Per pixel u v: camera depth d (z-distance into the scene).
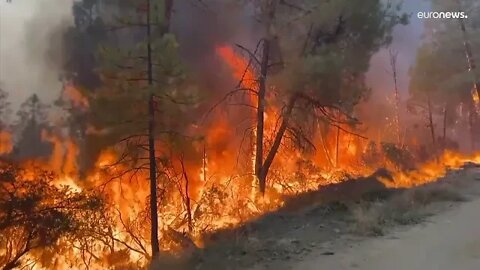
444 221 11.10
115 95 11.06
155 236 10.98
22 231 9.94
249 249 8.87
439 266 7.53
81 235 10.64
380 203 12.59
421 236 9.63
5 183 10.08
